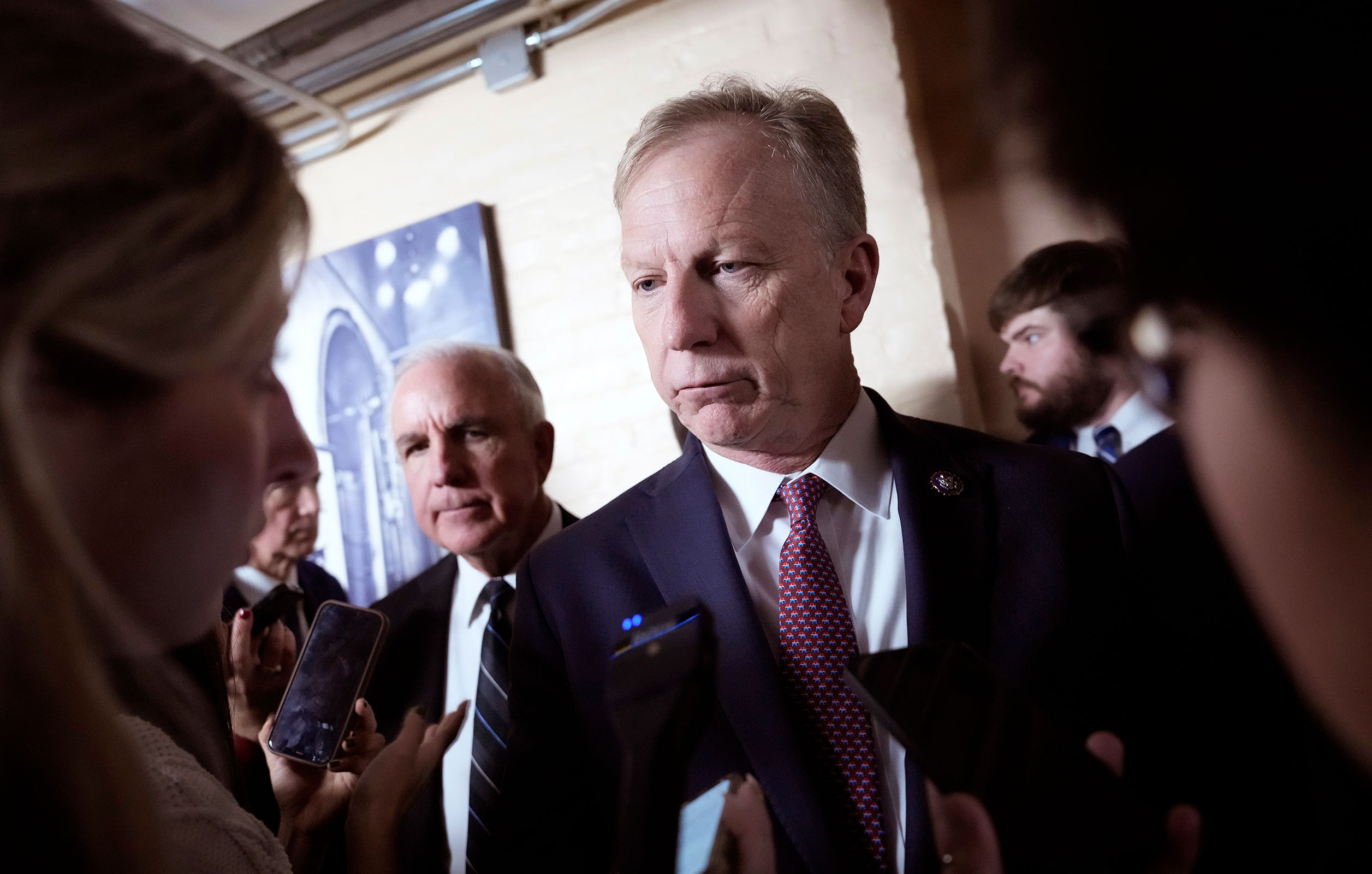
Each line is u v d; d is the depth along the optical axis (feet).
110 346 1.11
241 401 1.36
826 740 2.49
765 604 2.81
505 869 2.74
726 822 1.83
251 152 1.31
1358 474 0.68
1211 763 1.92
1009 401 5.13
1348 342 0.59
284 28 6.39
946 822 1.60
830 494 2.85
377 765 2.88
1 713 1.03
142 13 5.95
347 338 7.15
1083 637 2.49
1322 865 0.91
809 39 5.72
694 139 2.72
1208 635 2.06
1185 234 0.59
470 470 4.43
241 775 2.30
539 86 6.70
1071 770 1.63
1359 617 0.75
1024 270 4.75
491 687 4.17
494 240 6.79
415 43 6.54
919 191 5.32
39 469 1.03
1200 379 0.72
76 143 1.08
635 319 2.94
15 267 1.04
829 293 2.79
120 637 1.26
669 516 2.94
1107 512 2.71
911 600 2.58
